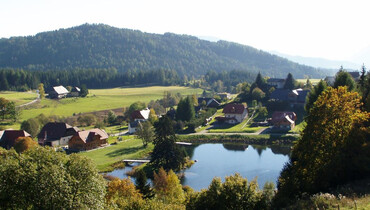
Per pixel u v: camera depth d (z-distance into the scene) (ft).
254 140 351.05
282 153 299.17
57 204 84.48
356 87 249.55
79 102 641.40
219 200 113.50
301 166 133.59
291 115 391.65
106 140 345.51
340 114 131.85
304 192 123.95
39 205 84.33
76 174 93.71
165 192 168.86
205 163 272.51
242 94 590.96
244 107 449.06
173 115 485.56
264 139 348.79
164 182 176.86
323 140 130.62
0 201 83.35
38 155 95.20
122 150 315.37
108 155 296.92
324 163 129.29
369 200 100.01
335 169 130.21
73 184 90.17
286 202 118.83
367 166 131.75
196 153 311.06
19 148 266.36
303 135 139.03
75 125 459.32
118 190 144.25
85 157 99.81
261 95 517.55
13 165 86.28
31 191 84.23
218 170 251.19
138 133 331.77
